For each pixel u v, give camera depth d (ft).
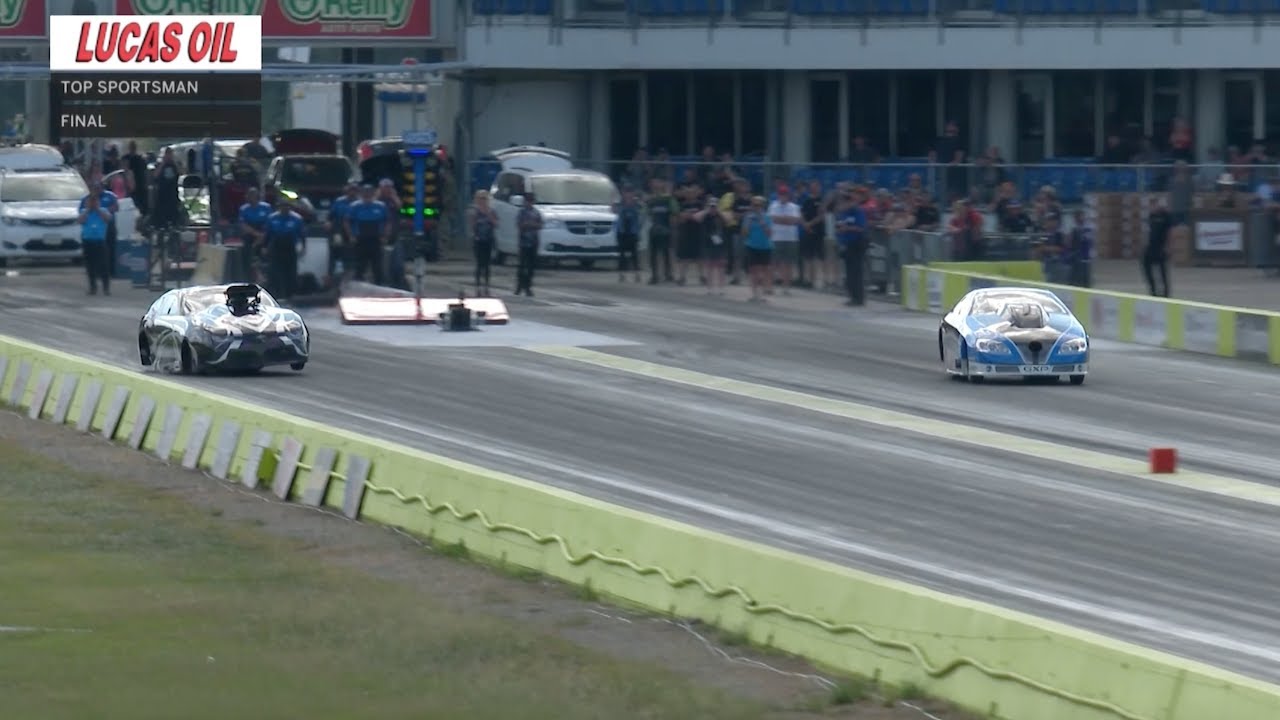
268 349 314.14
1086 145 624.59
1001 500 210.59
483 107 634.84
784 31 619.26
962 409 291.17
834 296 476.95
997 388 318.65
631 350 362.53
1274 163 572.10
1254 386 325.83
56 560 174.09
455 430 258.98
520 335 384.68
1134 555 180.24
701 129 641.40
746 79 637.30
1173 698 108.99
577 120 638.12
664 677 130.82
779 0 622.13
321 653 136.15
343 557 179.01
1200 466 238.27
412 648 138.21
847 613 134.21
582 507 165.78
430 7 587.27
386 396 293.02
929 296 444.96
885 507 205.16
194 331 313.73
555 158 576.61
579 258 540.52
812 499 209.46
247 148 593.83
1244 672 137.08
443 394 296.30
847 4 617.62
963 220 463.83
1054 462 239.91
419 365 334.24
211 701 121.80
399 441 247.91
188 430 240.94
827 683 129.80
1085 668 114.93
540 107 636.07
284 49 620.90
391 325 398.83
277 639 140.87
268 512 203.72
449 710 120.06
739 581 146.20
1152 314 391.45
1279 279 498.28
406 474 194.18
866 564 174.70
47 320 394.32
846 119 634.84
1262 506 209.05
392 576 169.89
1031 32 609.42
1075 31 608.60
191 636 141.69
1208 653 142.61
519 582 167.02
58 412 282.36
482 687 126.21
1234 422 281.95
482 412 277.23
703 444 249.96
